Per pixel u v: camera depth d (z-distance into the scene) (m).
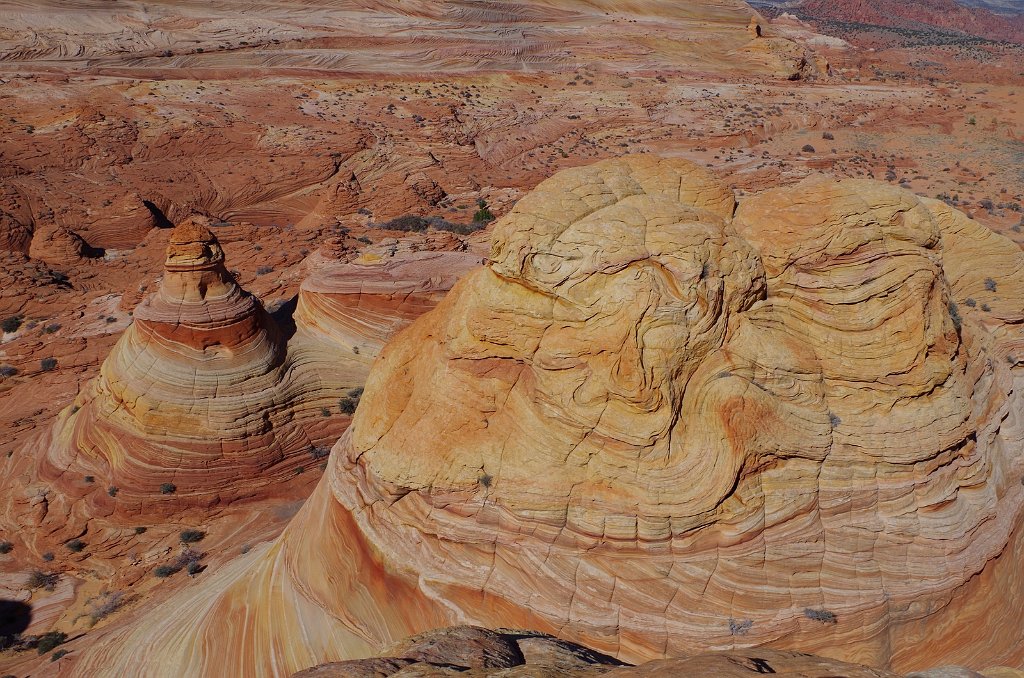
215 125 67.06
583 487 11.70
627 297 11.36
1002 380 14.86
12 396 31.94
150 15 88.94
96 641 17.95
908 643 11.87
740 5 131.00
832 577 11.69
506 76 92.75
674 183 13.66
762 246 13.00
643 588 11.49
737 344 11.91
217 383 24.20
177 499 23.67
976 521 12.66
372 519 13.42
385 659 9.17
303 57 88.81
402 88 82.44
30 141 60.97
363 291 27.17
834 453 12.00
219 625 15.72
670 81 95.56
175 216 56.34
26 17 81.88
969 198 54.72
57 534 23.19
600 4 122.62
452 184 60.00
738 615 11.38
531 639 10.67
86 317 38.16
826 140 73.56
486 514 12.16
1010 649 12.31
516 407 12.20
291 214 59.75
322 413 25.94
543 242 11.86
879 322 12.35
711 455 11.41
